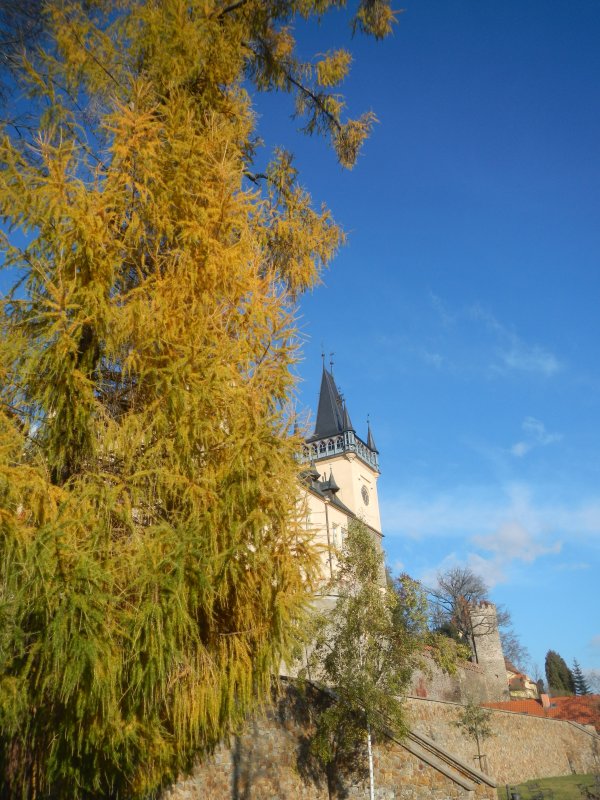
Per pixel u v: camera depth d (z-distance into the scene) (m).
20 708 4.65
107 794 5.93
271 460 5.74
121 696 5.12
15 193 5.65
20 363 5.43
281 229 8.60
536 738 32.12
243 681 5.71
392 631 15.20
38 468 5.13
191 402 5.71
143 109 6.97
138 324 5.88
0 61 7.39
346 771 14.55
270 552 5.97
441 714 22.66
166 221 6.57
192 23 7.73
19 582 4.61
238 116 8.57
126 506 5.26
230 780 12.90
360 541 16.12
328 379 53.22
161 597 4.97
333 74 9.96
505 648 65.75
